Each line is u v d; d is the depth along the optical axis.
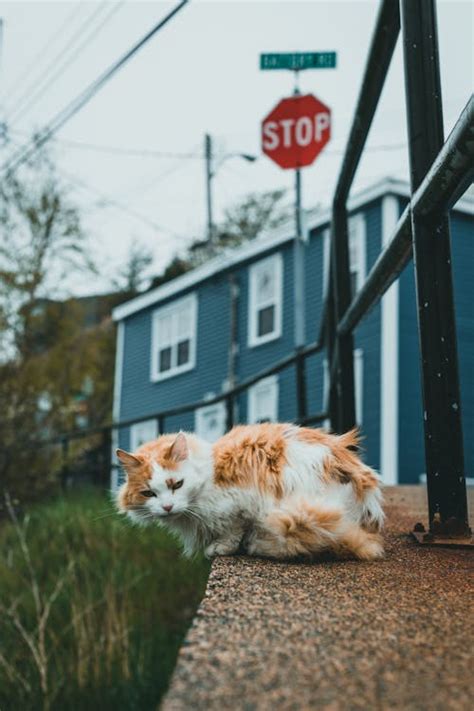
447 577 1.76
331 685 1.08
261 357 14.48
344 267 3.79
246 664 1.15
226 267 15.38
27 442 9.85
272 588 1.66
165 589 5.57
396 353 11.30
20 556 6.19
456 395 2.18
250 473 2.30
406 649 1.22
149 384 17.69
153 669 4.37
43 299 14.83
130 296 26.36
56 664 4.47
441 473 2.18
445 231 2.18
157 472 2.48
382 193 11.68
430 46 2.28
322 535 2.03
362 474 2.27
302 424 5.16
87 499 8.23
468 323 9.25
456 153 1.77
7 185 14.41
